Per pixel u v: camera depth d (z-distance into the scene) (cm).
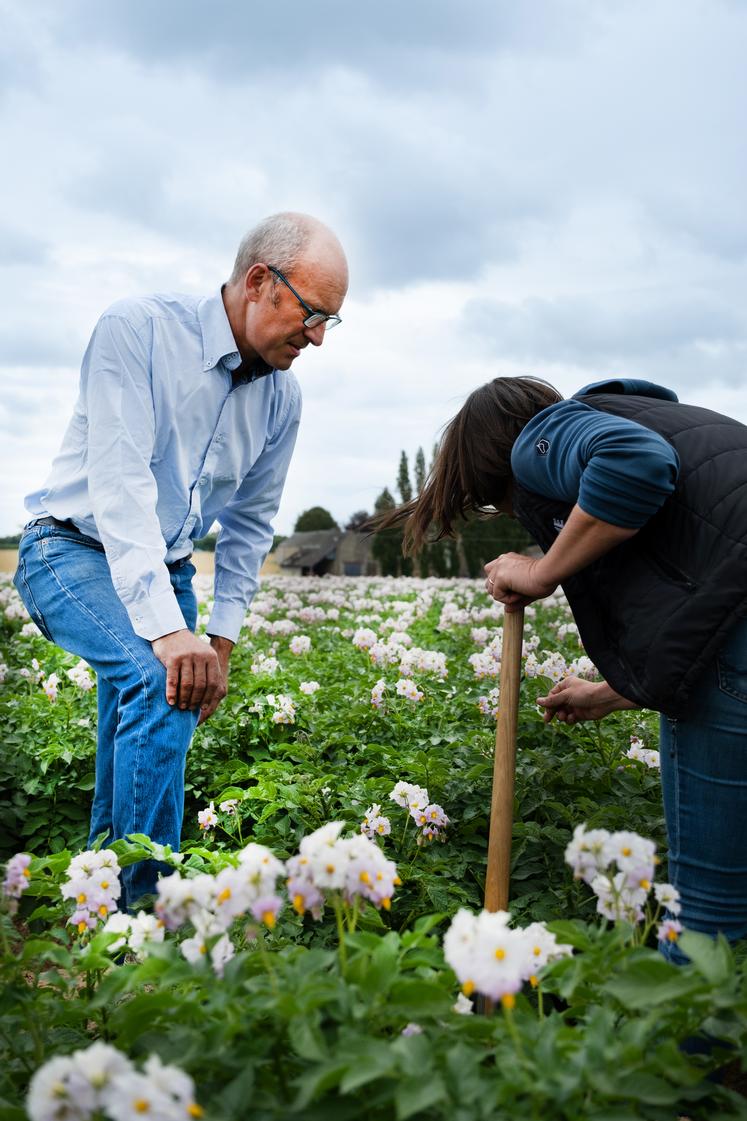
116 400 357
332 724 578
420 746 539
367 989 194
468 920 181
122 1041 206
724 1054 203
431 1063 176
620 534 260
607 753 506
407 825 412
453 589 1941
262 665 725
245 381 394
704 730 265
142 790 346
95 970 255
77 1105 155
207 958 207
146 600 351
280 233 359
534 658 633
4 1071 218
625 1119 174
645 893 220
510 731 315
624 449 254
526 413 310
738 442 273
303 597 1712
